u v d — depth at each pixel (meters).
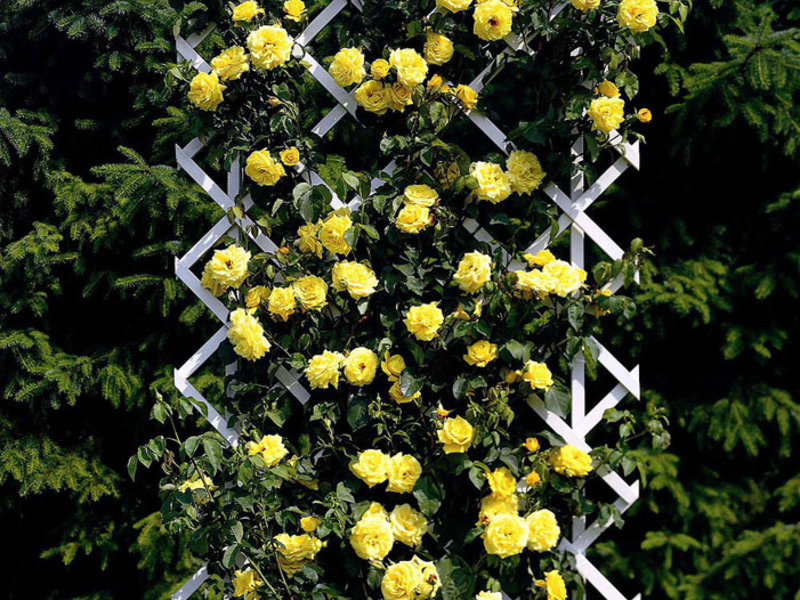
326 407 1.81
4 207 2.76
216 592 1.83
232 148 1.84
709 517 2.90
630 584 3.09
